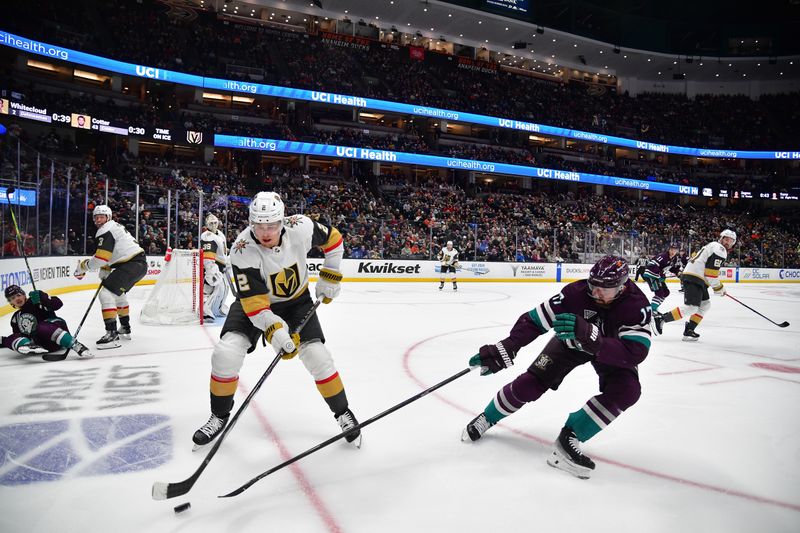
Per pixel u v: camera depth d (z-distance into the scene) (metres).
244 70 26.31
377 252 18.11
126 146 24.81
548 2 32.75
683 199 38.00
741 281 24.02
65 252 10.95
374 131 29.41
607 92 37.53
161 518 2.04
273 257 2.78
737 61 35.41
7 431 2.96
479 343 6.18
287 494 2.26
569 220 28.22
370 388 4.04
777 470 2.63
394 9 29.83
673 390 4.24
